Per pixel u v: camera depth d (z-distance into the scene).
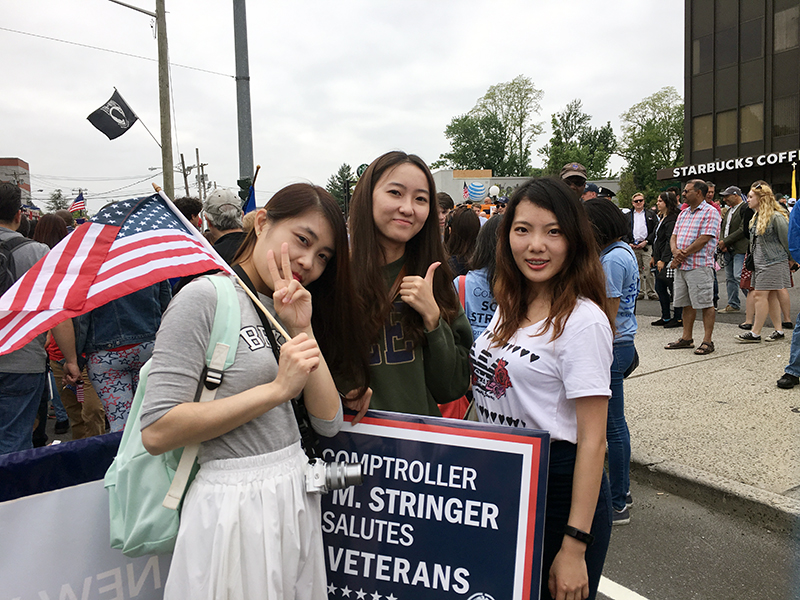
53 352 4.18
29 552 1.69
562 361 1.67
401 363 1.98
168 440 1.34
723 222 9.43
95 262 1.61
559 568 1.63
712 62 29.31
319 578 1.61
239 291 1.54
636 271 3.17
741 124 28.55
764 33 27.12
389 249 2.03
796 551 2.94
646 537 3.13
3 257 3.25
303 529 1.54
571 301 1.70
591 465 1.62
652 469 3.70
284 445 1.54
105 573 1.79
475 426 1.76
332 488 1.58
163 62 14.81
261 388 1.41
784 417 4.32
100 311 3.35
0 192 3.50
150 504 1.47
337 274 1.69
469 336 2.16
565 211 1.72
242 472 1.44
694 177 30.89
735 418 4.38
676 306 6.68
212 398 1.40
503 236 1.88
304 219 1.58
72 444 1.90
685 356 6.32
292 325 1.58
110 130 13.12
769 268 6.59
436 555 1.76
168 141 15.10
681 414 4.55
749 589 2.65
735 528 3.19
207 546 1.40
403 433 1.83
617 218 3.14
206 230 4.16
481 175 44.19
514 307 1.85
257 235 1.69
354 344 1.81
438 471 1.78
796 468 3.52
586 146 67.62
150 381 1.36
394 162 1.93
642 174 57.56
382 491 1.83
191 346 1.38
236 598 1.38
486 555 1.71
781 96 26.86
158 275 1.59
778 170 27.52
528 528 1.68
